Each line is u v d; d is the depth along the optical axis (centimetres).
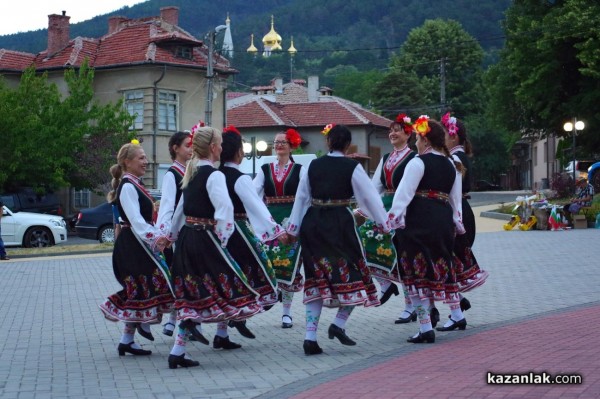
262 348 945
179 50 4331
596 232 2447
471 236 1035
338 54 16225
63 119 3778
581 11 4144
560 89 4359
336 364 841
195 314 832
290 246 1076
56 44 4550
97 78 4306
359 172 897
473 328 1016
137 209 879
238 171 943
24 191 3806
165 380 787
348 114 5697
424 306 930
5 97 3662
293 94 6844
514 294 1306
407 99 8038
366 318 1127
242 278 849
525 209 2733
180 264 841
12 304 1339
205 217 843
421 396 668
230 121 5559
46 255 2505
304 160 3253
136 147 896
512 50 4572
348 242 888
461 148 1065
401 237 934
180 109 4312
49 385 771
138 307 894
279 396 705
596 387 672
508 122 4791
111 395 729
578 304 1191
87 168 3800
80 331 1077
